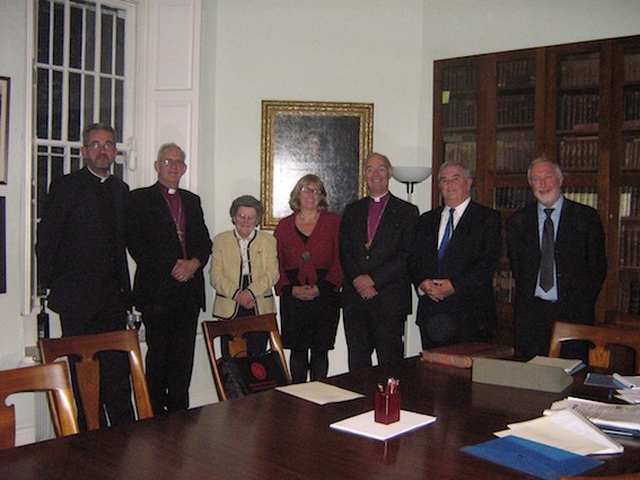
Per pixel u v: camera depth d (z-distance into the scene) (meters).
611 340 2.48
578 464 1.43
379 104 4.59
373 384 2.09
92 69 3.86
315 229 3.60
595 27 3.95
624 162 3.74
